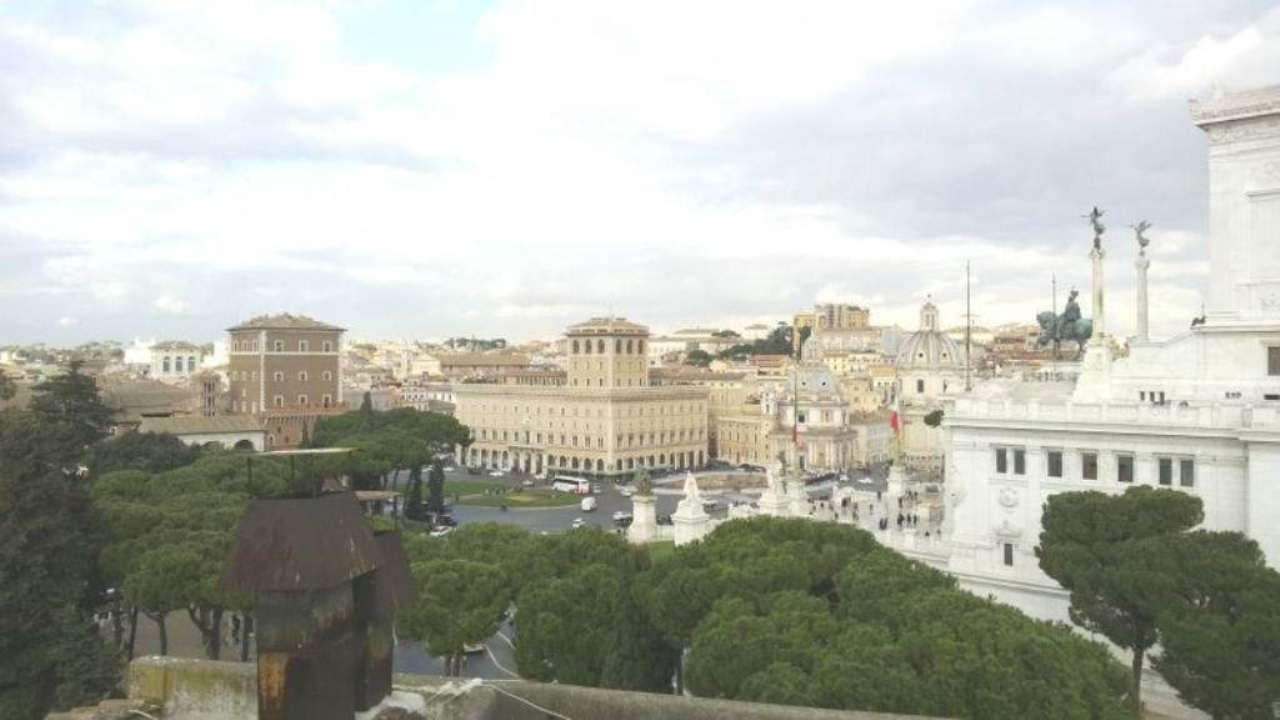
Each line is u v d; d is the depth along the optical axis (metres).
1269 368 88.06
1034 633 46.31
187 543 75.38
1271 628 52.47
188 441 184.62
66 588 69.50
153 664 28.38
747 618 50.34
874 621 51.66
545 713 26.83
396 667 86.38
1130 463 85.06
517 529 84.50
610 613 64.44
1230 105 91.00
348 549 23.05
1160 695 74.44
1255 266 90.56
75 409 136.88
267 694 22.23
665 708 26.12
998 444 93.25
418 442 176.25
